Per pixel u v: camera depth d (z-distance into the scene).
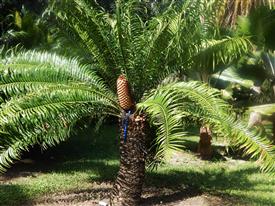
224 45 6.48
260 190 7.93
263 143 5.27
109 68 6.83
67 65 6.68
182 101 6.27
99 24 6.68
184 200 7.25
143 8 6.93
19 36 9.78
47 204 6.93
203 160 10.34
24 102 5.95
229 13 9.78
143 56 6.62
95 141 12.06
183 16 6.40
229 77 10.55
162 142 4.97
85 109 6.66
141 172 6.76
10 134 6.32
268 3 9.71
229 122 5.56
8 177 8.41
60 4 6.73
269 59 10.33
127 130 6.64
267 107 8.89
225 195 7.58
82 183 8.12
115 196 6.81
